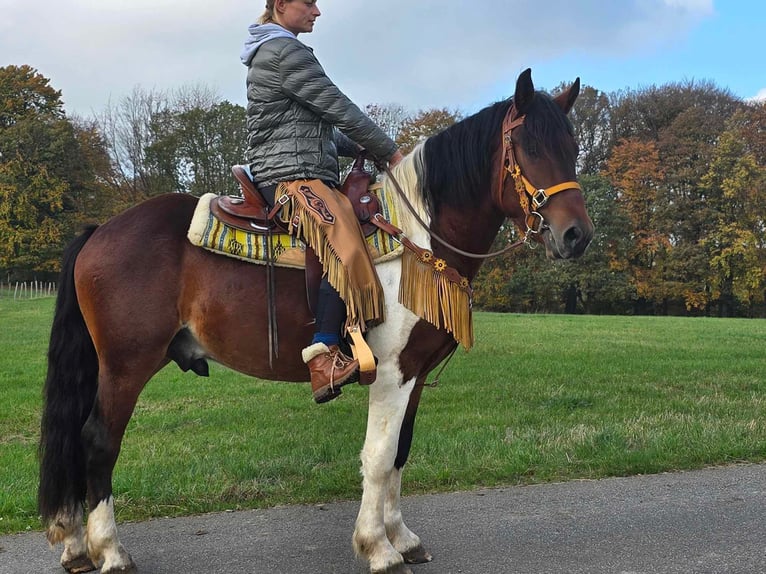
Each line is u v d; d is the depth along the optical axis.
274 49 2.96
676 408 6.58
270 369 3.14
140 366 3.10
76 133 44.50
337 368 2.84
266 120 3.06
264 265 3.07
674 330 17.02
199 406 7.62
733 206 35.69
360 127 3.02
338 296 2.91
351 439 5.61
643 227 37.38
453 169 3.10
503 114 3.11
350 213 2.97
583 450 4.96
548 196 2.88
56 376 3.19
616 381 8.56
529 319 21.98
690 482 4.36
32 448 5.65
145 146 43.09
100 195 43.91
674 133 38.09
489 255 3.09
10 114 45.16
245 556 3.36
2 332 16.22
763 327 18.39
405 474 4.50
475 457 4.84
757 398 7.07
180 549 3.45
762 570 3.12
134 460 5.04
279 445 5.48
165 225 3.17
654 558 3.27
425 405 7.09
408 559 3.26
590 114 42.06
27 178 41.44
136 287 3.07
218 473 4.59
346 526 3.75
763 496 4.08
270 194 3.12
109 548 3.04
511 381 8.63
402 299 2.96
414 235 3.07
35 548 3.51
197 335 3.15
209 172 42.19
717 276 35.00
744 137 36.44
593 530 3.62
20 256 40.31
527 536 3.56
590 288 36.12
